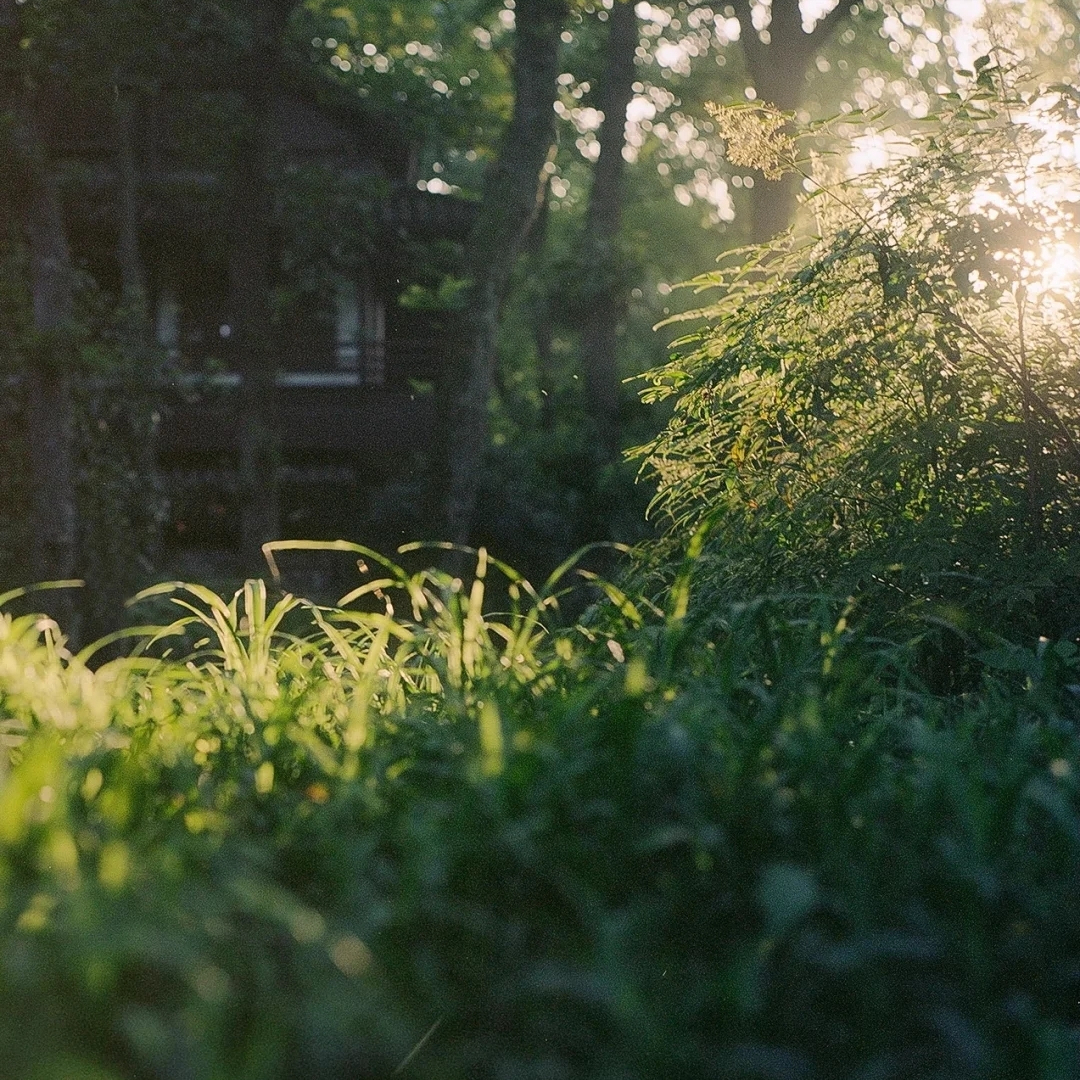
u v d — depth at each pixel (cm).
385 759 309
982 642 509
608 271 2858
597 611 452
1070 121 505
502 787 269
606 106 3100
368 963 245
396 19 2481
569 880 259
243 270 2086
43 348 1522
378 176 2202
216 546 2906
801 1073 229
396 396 3169
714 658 381
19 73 1509
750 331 547
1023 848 288
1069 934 262
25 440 1570
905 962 255
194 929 230
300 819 288
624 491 2484
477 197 4288
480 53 3070
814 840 273
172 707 371
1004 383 534
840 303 559
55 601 1554
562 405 2866
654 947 262
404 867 267
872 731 307
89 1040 224
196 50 1992
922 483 540
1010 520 526
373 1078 236
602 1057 237
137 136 2873
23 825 251
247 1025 238
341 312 3195
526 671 366
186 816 294
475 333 2130
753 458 569
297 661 398
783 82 2741
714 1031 245
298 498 3144
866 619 431
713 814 273
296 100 2994
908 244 536
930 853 271
